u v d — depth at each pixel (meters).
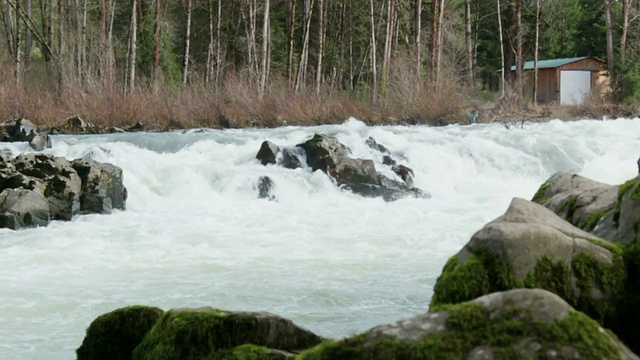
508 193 17.36
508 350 3.23
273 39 51.56
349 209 14.30
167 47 48.53
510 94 31.80
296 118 28.00
